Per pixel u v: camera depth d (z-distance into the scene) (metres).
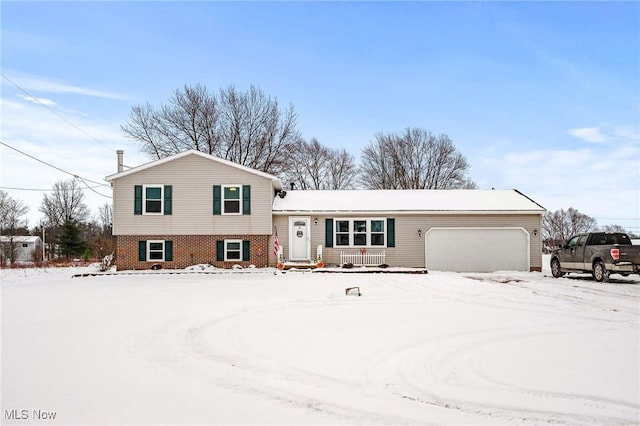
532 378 7.11
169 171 26.91
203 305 13.84
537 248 27.11
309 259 27.25
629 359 8.14
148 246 26.81
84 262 44.69
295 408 5.88
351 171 53.59
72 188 82.00
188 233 26.84
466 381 7.02
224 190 26.97
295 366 7.77
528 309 13.52
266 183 27.00
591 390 6.55
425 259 27.20
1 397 6.09
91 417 5.44
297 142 47.22
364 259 27.25
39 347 8.79
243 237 26.97
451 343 9.33
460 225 27.28
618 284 19.72
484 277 23.09
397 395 6.45
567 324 11.30
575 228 79.19
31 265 37.38
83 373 7.19
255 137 44.75
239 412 5.69
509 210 26.89
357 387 6.77
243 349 8.88
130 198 26.81
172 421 5.36
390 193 30.81
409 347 9.00
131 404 5.89
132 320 11.48
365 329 10.64
